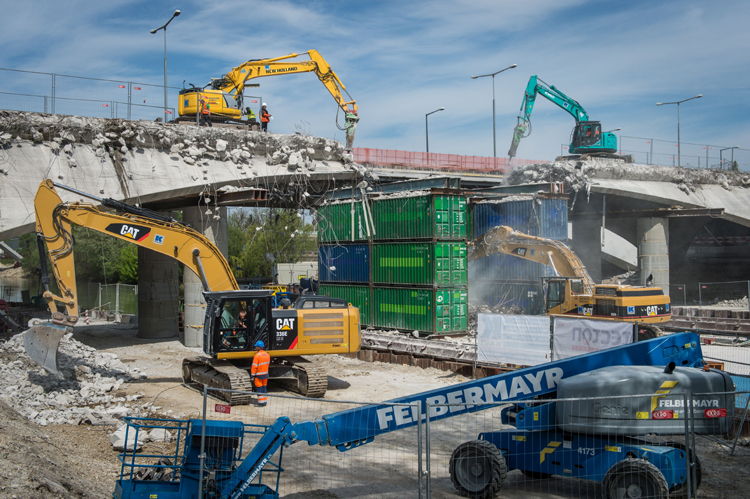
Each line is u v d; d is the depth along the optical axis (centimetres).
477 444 930
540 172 3875
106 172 2316
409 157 3472
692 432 828
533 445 952
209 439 855
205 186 2517
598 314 2294
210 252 1827
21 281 8650
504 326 1856
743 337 2653
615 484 841
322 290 3147
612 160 4084
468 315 2942
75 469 953
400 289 2706
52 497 728
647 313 2230
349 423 885
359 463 1109
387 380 1953
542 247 2589
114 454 1151
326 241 3156
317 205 3216
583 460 903
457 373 2039
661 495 798
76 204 1692
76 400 1589
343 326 1789
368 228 2872
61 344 2128
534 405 950
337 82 3288
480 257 2853
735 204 4475
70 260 1677
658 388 863
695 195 4331
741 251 5622
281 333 1736
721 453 1168
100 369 1973
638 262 4350
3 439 887
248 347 1708
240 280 4947
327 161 2927
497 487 907
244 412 1521
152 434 1248
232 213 6475
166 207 2958
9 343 2077
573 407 891
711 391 865
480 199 3186
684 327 2877
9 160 2138
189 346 2786
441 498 930
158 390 1797
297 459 1137
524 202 2961
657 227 4234
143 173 2397
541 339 1781
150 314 3086
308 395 1708
